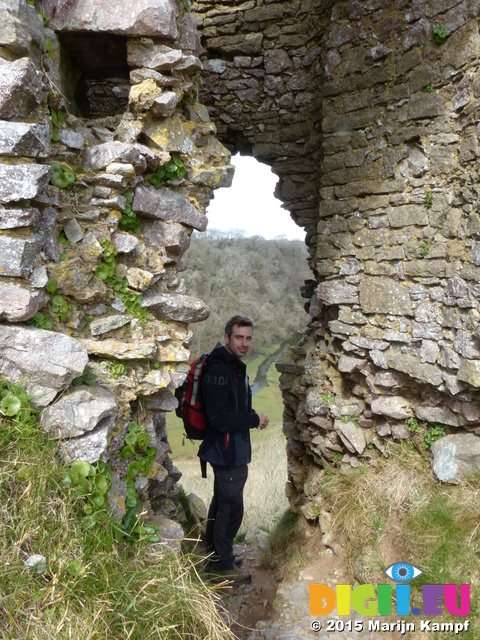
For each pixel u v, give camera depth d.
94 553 1.73
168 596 1.83
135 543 2.04
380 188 3.64
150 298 2.43
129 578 1.79
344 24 3.82
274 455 7.84
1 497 1.60
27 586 1.51
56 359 1.84
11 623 1.43
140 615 1.70
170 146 2.46
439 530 2.92
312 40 4.56
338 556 3.54
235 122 4.92
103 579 1.67
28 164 1.75
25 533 1.57
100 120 2.55
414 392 3.53
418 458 3.45
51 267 1.99
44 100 1.99
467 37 3.03
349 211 3.86
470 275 2.96
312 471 4.42
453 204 3.17
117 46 2.47
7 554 1.53
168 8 2.27
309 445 4.45
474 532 2.78
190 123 2.61
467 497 2.96
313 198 4.66
